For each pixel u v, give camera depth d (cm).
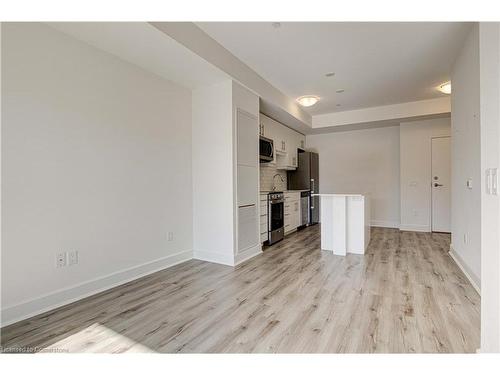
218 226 348
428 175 541
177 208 347
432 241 457
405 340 168
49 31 216
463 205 302
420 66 359
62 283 225
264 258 366
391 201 612
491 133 120
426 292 242
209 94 354
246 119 367
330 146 682
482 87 130
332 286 261
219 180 346
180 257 348
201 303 227
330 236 408
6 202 192
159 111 321
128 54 266
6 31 191
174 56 270
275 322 193
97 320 198
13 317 195
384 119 541
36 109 208
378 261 343
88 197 245
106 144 261
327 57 333
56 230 221
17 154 197
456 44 301
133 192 289
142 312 211
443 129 527
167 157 332
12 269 195
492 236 119
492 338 120
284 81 411
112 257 267
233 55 327
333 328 184
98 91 253
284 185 643
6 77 191
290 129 616
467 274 282
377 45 305
